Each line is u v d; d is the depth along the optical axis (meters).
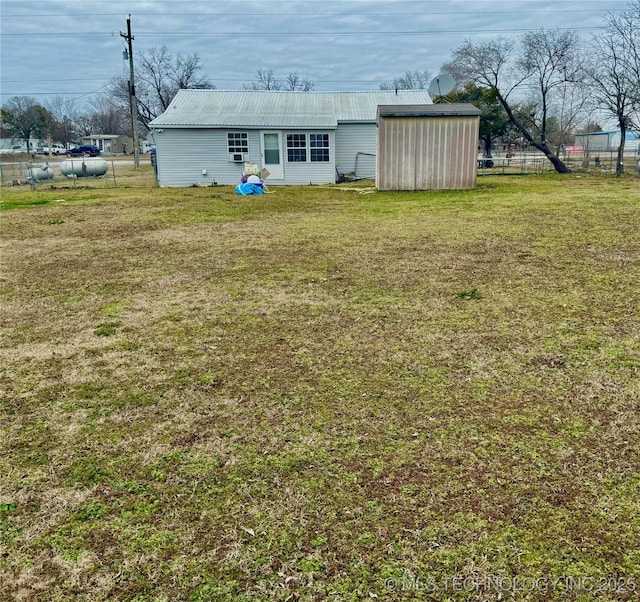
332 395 2.91
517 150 38.28
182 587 1.71
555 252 5.96
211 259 6.29
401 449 2.39
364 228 7.97
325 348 3.56
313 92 20.08
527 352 3.37
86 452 2.47
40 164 21.98
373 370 3.20
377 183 13.21
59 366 3.43
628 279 4.82
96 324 4.21
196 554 1.84
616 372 3.04
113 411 2.84
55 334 4.02
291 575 1.74
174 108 18.12
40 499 2.15
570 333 3.64
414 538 1.87
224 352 3.56
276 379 3.14
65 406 2.91
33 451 2.49
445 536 1.87
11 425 2.73
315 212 9.95
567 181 14.88
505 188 12.81
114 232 8.41
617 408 2.67
